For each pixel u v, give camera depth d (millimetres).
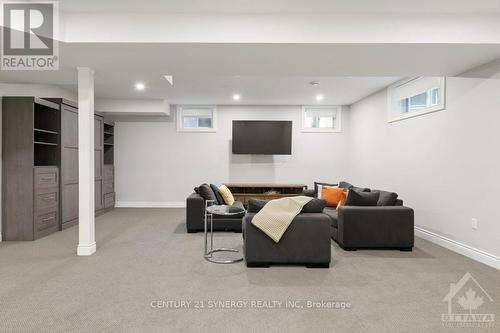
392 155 5691
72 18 3008
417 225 4902
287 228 3355
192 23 3027
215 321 2262
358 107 7285
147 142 7844
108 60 3539
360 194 4180
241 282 2980
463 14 3023
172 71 3982
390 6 2902
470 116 3834
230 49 3189
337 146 7906
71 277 3090
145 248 4121
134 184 7844
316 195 6461
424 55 3346
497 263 3404
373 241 4023
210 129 7855
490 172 3545
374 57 3418
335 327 2193
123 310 2420
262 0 2805
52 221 4945
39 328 2160
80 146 3801
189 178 7887
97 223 5766
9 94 4973
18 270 3275
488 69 3564
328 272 3266
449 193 4199
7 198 4473
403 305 2525
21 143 4500
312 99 7148
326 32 3029
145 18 3023
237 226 5031
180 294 2709
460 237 3994
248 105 7871
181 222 5871
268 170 7883
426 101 4867
